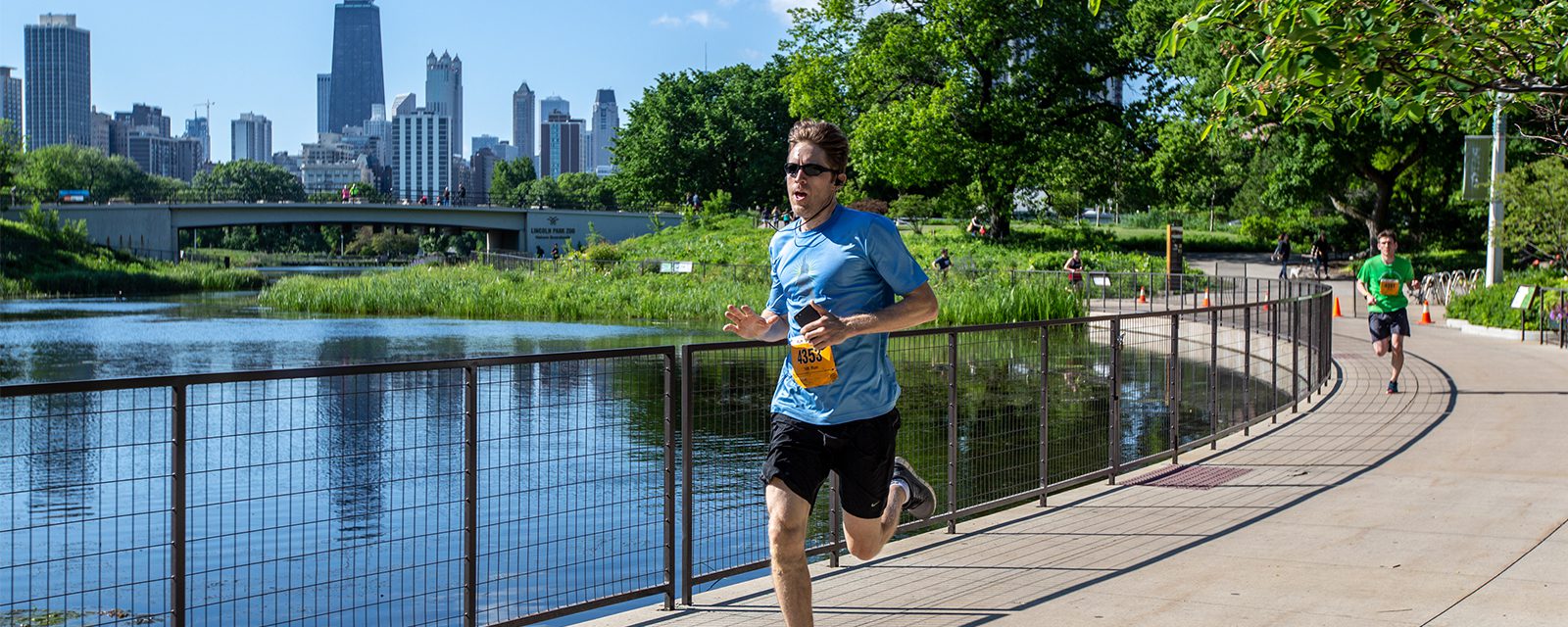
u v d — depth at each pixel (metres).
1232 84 6.54
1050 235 60.91
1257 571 6.02
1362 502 7.70
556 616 5.43
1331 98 6.44
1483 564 6.06
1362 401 12.91
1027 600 5.59
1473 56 6.23
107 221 81.81
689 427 5.75
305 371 4.67
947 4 55.38
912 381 7.23
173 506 4.47
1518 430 10.59
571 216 95.00
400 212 92.94
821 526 7.96
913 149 54.16
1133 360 9.23
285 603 6.47
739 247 59.88
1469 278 38.25
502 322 37.88
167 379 4.33
